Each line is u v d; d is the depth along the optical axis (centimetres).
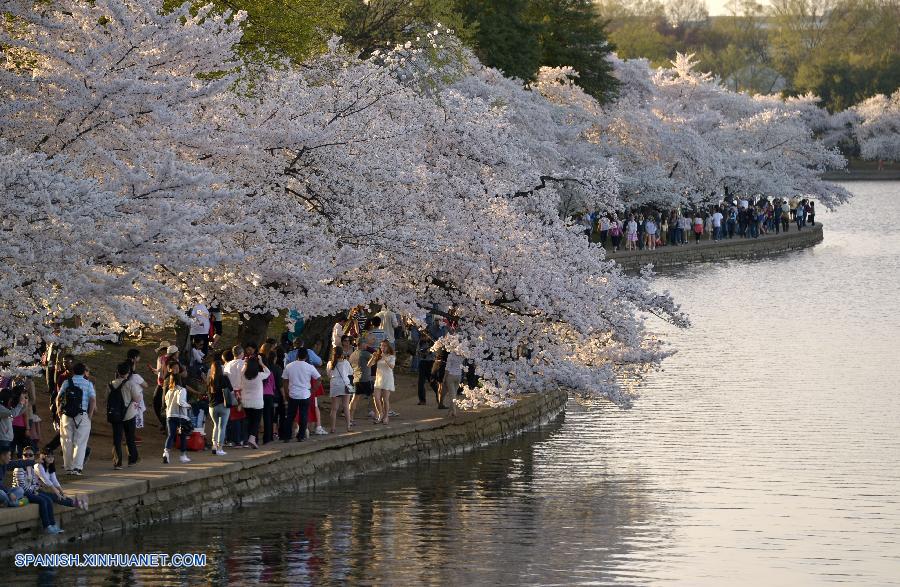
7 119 3788
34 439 4128
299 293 4653
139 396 4156
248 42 6297
